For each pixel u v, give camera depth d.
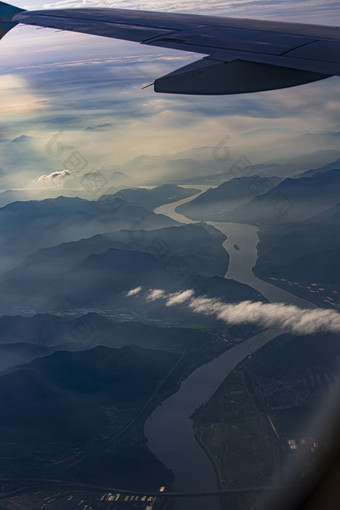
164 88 10.10
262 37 12.44
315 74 9.88
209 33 13.28
